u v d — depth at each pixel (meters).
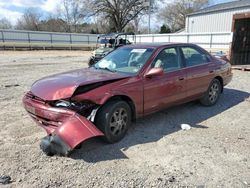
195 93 5.26
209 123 4.73
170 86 4.58
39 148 3.60
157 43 5.03
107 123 3.68
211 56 5.90
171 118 4.97
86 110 3.61
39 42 33.84
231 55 12.91
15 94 6.77
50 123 3.54
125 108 3.93
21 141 3.83
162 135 4.14
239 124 4.69
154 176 2.96
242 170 3.11
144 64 4.33
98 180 2.87
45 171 3.03
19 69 12.52
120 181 2.86
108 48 14.77
